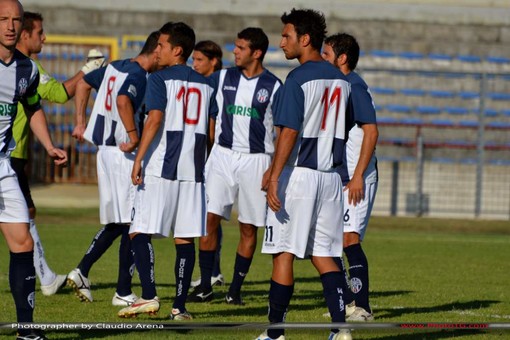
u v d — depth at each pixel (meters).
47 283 31.11
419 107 84.75
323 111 21.41
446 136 81.44
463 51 90.56
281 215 21.44
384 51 89.31
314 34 21.69
